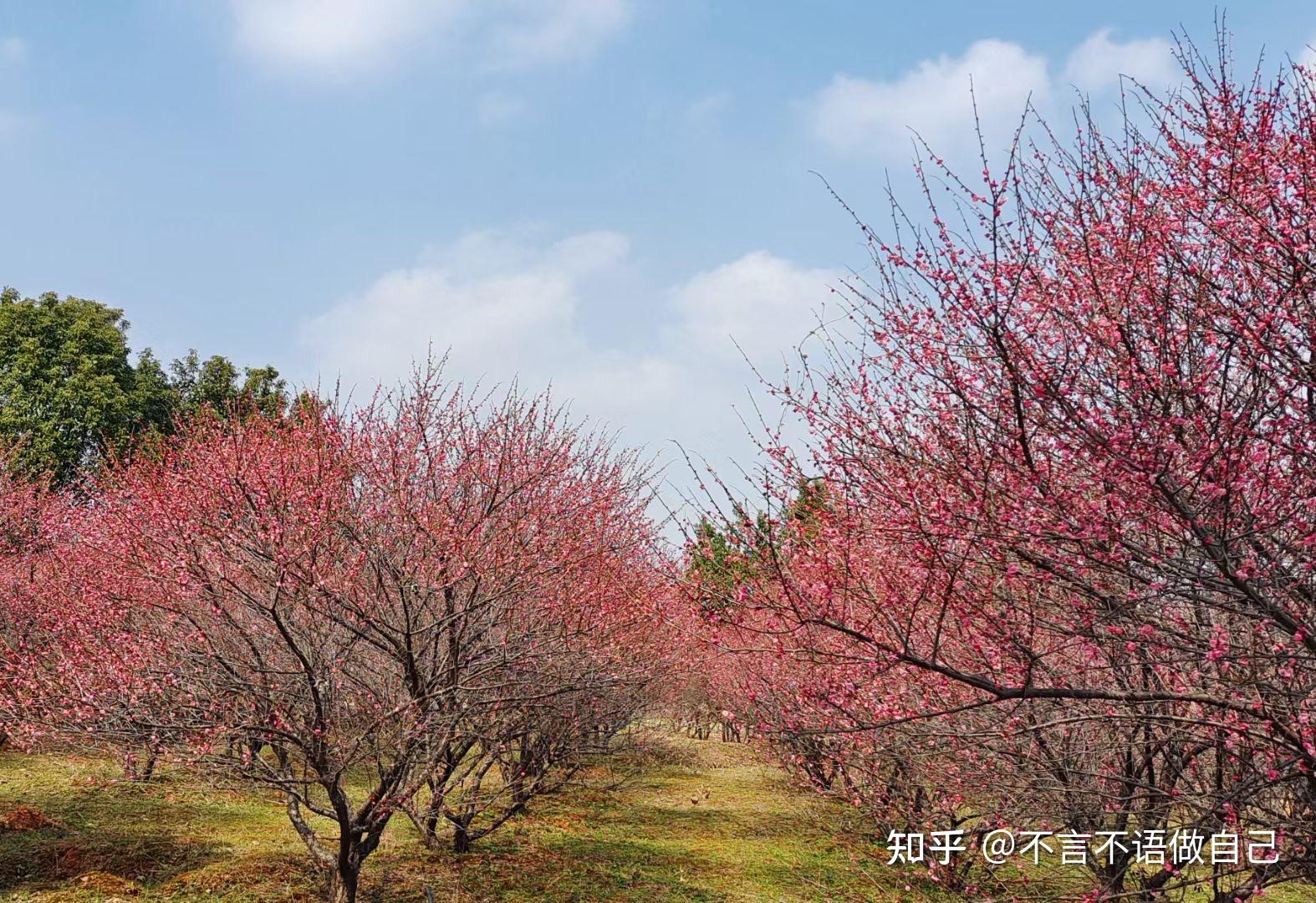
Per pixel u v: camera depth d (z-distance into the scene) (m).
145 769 8.77
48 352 24.17
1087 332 3.80
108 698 6.84
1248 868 4.29
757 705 7.42
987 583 4.59
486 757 9.84
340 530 7.46
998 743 5.51
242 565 6.76
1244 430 3.52
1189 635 4.14
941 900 7.37
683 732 22.42
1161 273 3.97
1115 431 3.59
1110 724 5.23
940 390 4.21
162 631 7.25
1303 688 4.09
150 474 8.21
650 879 9.41
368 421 8.65
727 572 4.43
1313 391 3.56
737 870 9.74
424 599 7.54
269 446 7.87
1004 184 3.63
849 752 6.83
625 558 9.78
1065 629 4.23
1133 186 3.97
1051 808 5.57
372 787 12.16
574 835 11.31
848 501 4.30
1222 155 3.84
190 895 8.05
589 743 10.20
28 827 9.69
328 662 7.15
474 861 9.62
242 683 6.77
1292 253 3.36
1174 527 3.88
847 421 4.35
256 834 10.18
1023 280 3.98
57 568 10.91
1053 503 3.68
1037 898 5.06
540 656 8.23
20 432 22.47
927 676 5.44
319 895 8.20
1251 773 4.43
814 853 10.52
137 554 7.34
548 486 8.66
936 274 3.98
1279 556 3.83
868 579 4.91
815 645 4.77
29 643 9.51
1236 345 3.67
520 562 7.74
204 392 25.44
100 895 7.84
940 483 4.09
